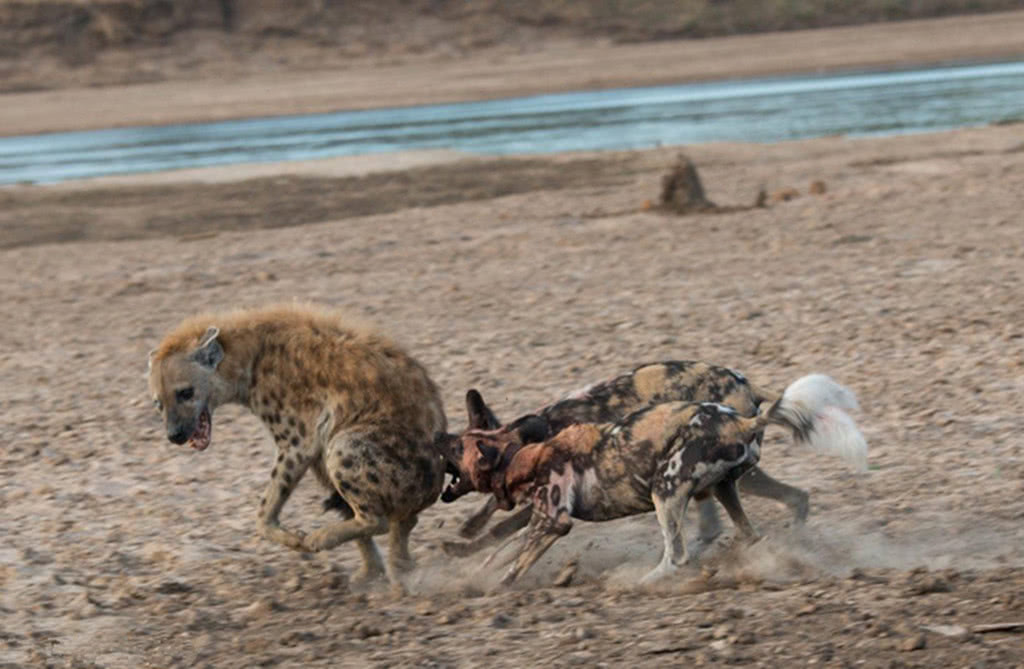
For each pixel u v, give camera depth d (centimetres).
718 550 1753
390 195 6550
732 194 5766
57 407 2859
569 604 1574
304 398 1672
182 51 19438
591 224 5053
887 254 4034
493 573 1711
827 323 3159
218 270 4594
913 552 1703
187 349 1681
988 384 2531
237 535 1989
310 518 2030
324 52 19875
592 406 1714
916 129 8856
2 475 2370
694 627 1425
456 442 1659
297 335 1689
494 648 1428
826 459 2153
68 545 1980
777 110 11075
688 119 10700
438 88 16250
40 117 15200
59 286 4503
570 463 1627
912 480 2014
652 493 1600
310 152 9825
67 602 1748
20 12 19112
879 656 1290
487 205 5822
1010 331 2928
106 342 3553
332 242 5038
